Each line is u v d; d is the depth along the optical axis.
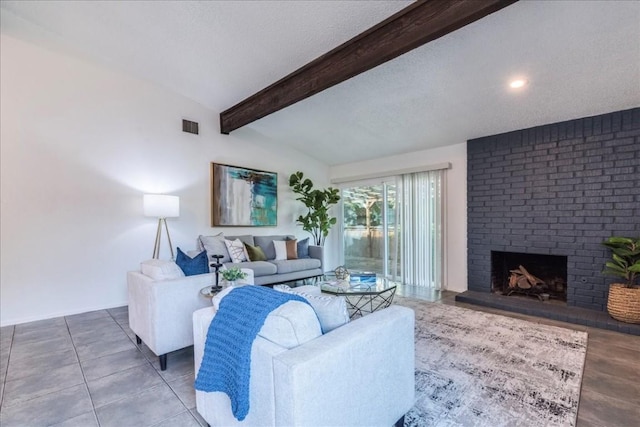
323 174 6.34
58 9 2.95
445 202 4.70
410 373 1.56
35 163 3.36
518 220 3.93
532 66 2.76
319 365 1.07
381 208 5.62
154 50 3.42
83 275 3.64
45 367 2.27
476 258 4.32
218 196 4.74
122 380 2.08
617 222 3.25
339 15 2.50
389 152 5.30
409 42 2.33
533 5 2.12
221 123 4.80
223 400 1.39
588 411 1.72
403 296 4.29
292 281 4.93
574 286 3.52
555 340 2.70
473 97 3.38
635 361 2.30
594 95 3.07
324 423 1.10
